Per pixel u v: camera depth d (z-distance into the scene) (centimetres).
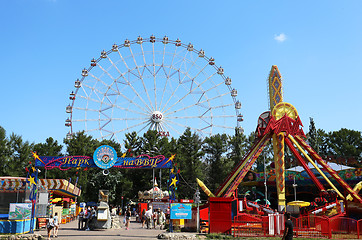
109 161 2691
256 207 3559
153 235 2688
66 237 2467
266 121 3647
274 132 3512
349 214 2892
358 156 8844
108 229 3275
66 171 7700
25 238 2348
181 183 8344
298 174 4597
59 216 4044
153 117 7575
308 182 4531
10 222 2458
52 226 2369
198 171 8438
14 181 2961
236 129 9088
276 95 3712
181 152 8644
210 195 3089
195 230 2817
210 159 8912
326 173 4412
